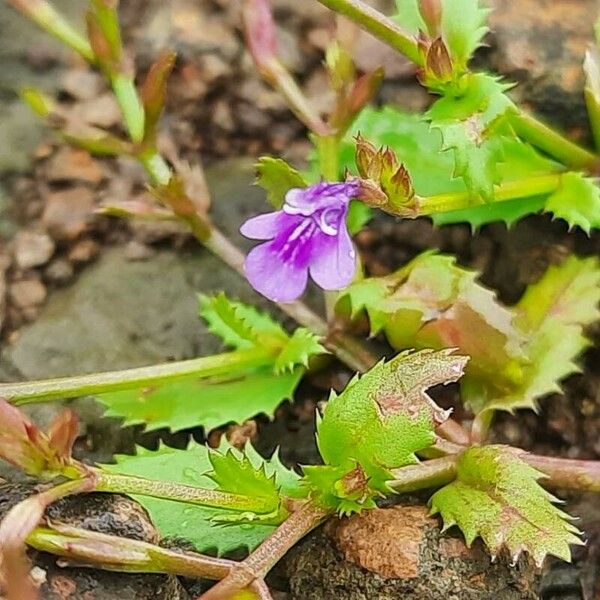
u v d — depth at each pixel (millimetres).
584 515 78
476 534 65
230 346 87
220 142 99
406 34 75
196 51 100
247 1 82
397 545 66
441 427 75
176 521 70
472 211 83
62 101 100
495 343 75
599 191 77
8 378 85
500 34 91
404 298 77
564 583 77
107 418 82
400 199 70
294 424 83
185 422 78
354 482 65
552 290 79
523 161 83
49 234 93
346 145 86
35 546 62
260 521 67
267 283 70
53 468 63
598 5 92
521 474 67
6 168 95
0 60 100
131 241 93
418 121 87
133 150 83
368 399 64
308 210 69
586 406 83
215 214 94
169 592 65
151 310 89
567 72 89
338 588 68
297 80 100
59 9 102
